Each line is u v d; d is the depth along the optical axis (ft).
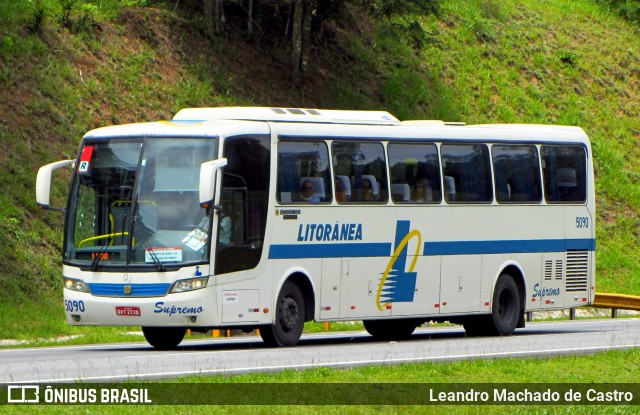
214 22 300.61
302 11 310.65
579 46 424.46
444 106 350.64
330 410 92.32
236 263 150.41
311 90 310.04
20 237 218.59
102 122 253.85
